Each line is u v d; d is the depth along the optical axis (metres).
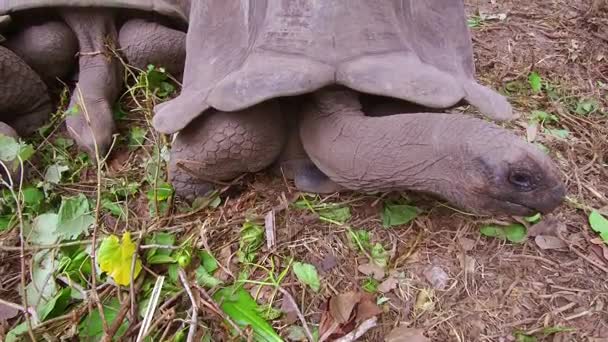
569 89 2.21
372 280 1.39
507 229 1.50
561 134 1.93
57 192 1.75
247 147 1.40
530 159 0.97
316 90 1.19
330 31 1.23
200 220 1.59
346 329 1.27
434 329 1.29
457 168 1.05
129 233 1.44
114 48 2.11
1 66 1.81
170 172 1.59
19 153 1.66
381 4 1.28
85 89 1.98
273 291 1.37
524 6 2.77
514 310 1.34
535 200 1.01
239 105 1.22
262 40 1.27
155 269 1.45
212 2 1.46
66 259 1.46
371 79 1.19
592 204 1.65
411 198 1.54
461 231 1.49
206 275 1.41
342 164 1.26
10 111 1.96
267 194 1.60
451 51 1.43
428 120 1.12
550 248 1.48
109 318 1.32
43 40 2.02
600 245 1.51
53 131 2.01
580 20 2.65
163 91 2.17
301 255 1.45
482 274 1.41
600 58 2.41
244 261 1.45
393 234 1.49
